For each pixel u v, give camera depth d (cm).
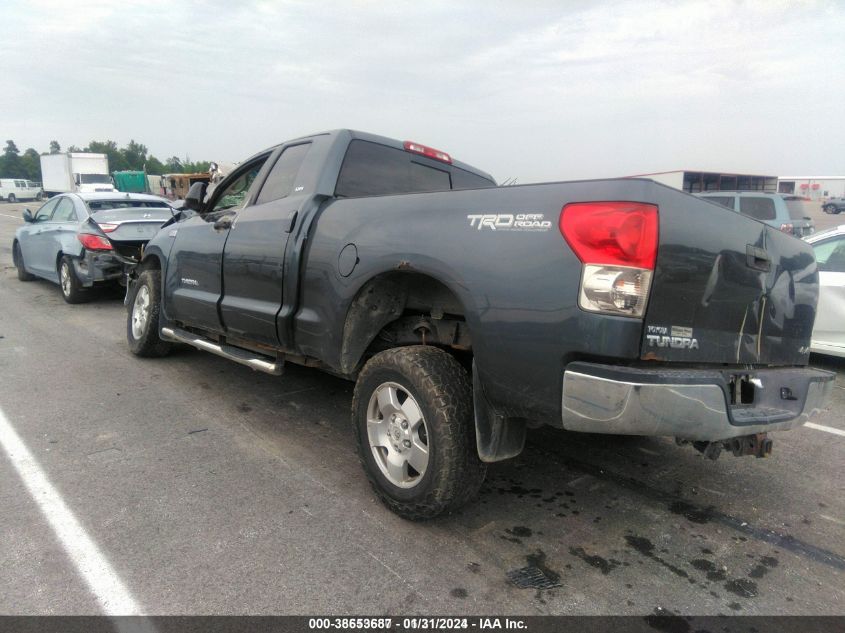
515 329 246
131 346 614
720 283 262
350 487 341
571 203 236
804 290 336
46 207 1082
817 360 694
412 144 439
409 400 296
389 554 275
